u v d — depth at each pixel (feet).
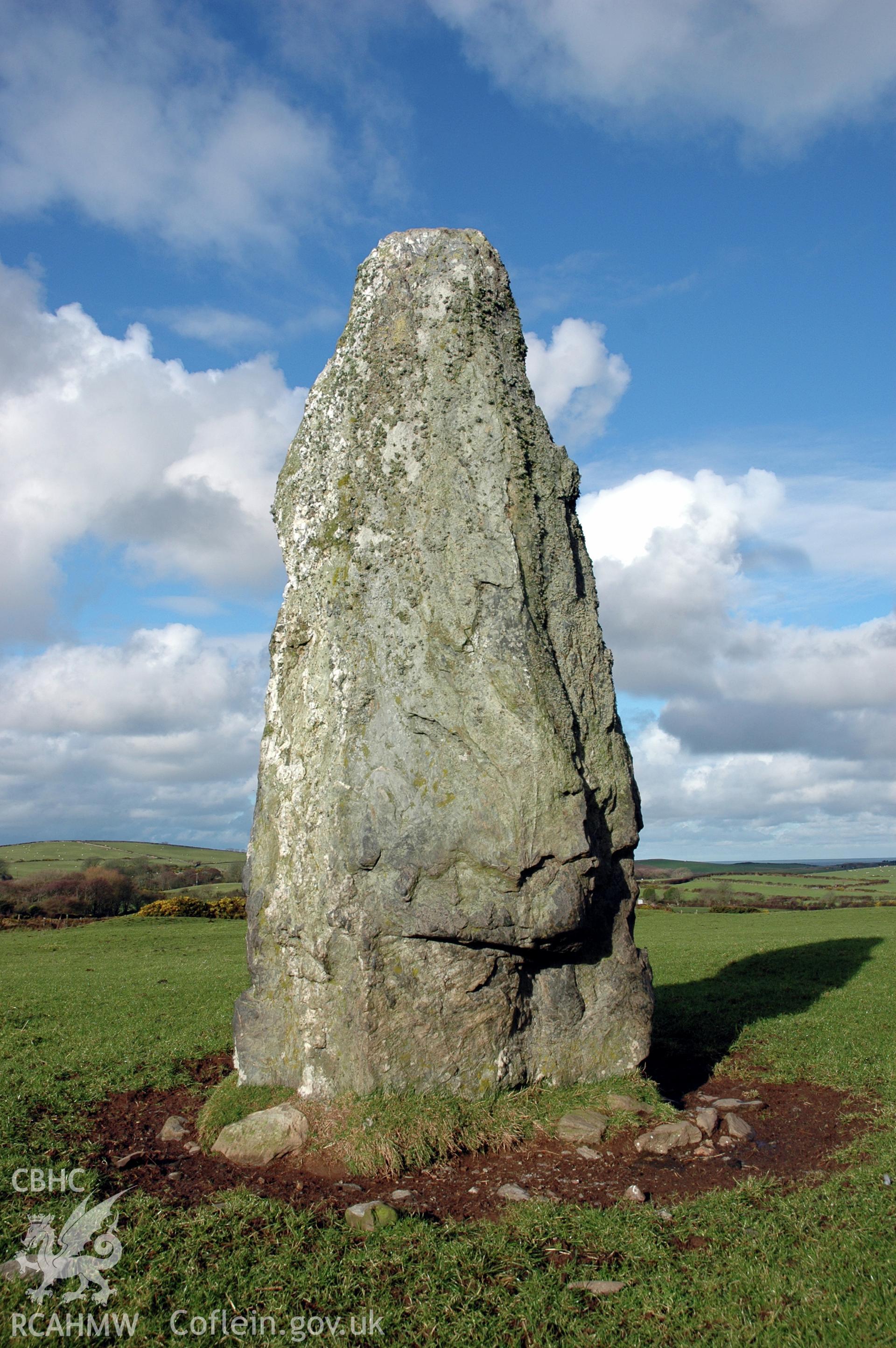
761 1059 38.17
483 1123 27.89
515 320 34.60
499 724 30.04
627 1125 28.55
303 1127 27.66
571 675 32.45
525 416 33.45
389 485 32.83
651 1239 21.07
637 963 33.30
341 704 31.91
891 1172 24.62
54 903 168.66
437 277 34.06
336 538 33.40
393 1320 18.07
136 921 131.95
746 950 74.18
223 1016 48.19
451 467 32.14
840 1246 20.21
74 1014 49.01
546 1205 23.04
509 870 29.14
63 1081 34.32
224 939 103.50
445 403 32.68
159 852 338.75
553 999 31.42
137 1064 37.09
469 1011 29.68
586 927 30.68
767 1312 17.97
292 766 33.12
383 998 29.14
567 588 32.96
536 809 29.27
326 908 30.30
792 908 170.40
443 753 30.55
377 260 35.19
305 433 35.94
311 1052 30.22
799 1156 27.07
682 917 128.06
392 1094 28.50
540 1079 30.81
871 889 228.63
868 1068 35.47
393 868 29.73
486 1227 21.88
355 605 32.50
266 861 33.45
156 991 57.72
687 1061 38.24
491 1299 18.72
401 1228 21.67
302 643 34.19
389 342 34.06
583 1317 18.10
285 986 31.91
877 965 61.93
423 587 31.71
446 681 30.91
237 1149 26.78
